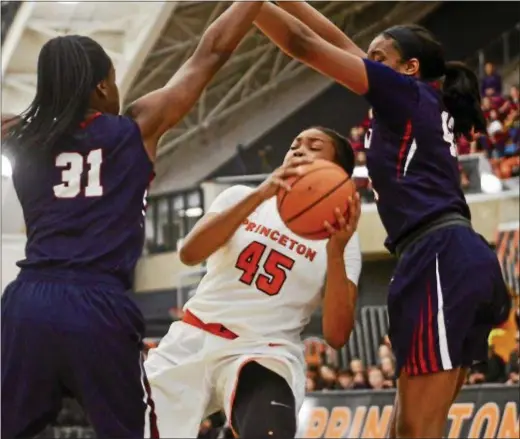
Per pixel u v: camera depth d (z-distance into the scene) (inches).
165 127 139.6
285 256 173.6
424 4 1032.2
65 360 127.2
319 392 470.0
